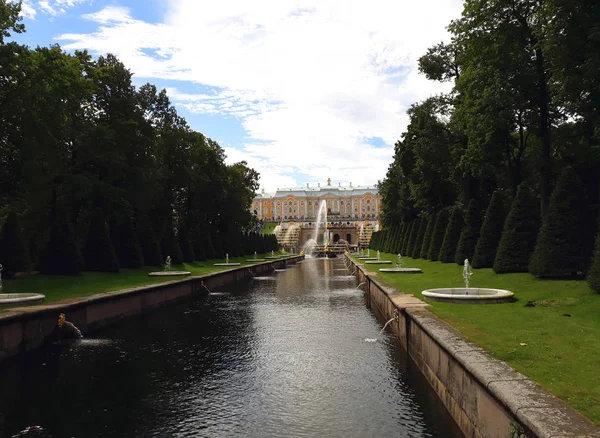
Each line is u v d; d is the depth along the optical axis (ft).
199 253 158.61
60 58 88.79
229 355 44.80
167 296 80.59
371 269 113.60
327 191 586.04
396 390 33.40
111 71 117.08
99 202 107.96
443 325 34.40
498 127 84.17
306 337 52.70
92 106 115.14
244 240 220.23
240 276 137.59
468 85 87.71
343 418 28.45
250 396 32.96
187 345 49.29
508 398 17.94
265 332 55.93
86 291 65.72
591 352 25.64
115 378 37.63
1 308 47.80
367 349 46.44
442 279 75.20
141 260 106.01
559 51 60.34
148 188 121.08
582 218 54.70
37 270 81.30
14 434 26.94
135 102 120.67
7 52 72.74
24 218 104.99
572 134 79.25
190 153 164.45
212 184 178.60
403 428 26.61
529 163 99.66
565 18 59.26
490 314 39.40
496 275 65.46
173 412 30.07
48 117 84.74
